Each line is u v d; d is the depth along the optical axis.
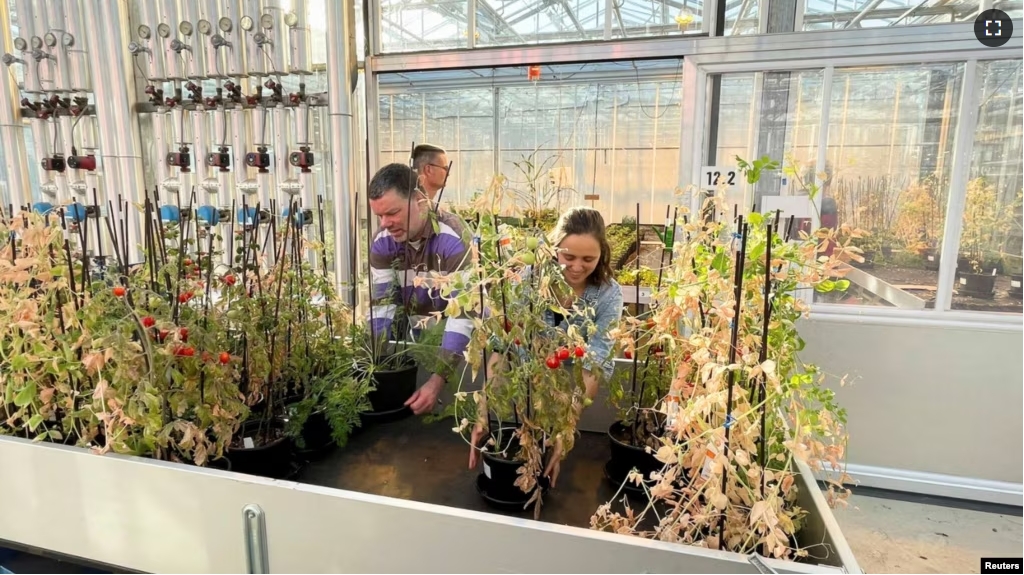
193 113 3.12
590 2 3.11
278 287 1.54
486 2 3.11
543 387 1.14
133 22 3.33
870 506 2.55
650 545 0.80
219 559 0.98
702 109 2.72
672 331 1.16
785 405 1.08
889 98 2.53
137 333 1.28
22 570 1.14
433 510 0.86
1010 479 2.55
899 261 2.62
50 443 1.08
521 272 1.17
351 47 2.90
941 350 2.54
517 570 0.85
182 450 1.20
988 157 2.45
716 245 1.12
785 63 2.58
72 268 1.29
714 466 0.89
